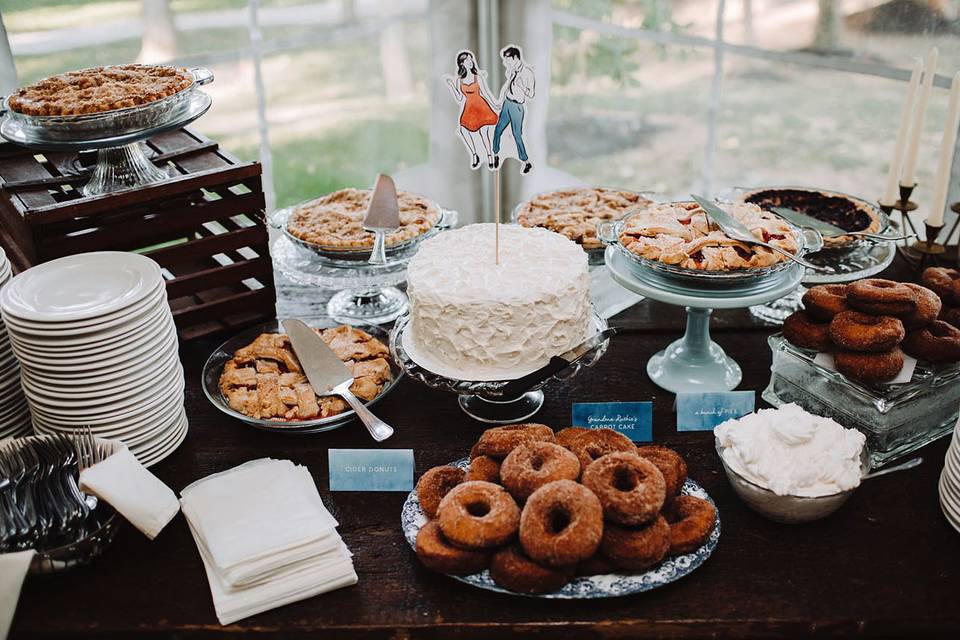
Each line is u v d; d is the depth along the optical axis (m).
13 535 1.17
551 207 1.92
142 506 1.17
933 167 2.14
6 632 1.09
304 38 2.57
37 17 2.13
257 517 1.20
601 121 2.83
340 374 1.48
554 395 1.55
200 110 1.54
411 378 1.47
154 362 1.33
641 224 1.50
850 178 2.34
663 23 2.54
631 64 2.67
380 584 1.17
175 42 2.37
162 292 1.34
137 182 1.57
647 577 1.12
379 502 1.32
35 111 1.41
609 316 1.78
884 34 2.11
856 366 1.33
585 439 1.28
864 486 1.33
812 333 1.40
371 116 2.82
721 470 1.37
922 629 1.12
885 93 2.17
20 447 1.23
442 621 1.11
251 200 1.63
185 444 1.44
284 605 1.14
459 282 1.33
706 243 1.39
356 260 1.69
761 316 1.78
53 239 1.47
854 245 1.66
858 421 1.37
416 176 3.02
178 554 1.23
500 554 1.11
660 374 1.59
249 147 2.62
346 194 1.91
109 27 2.25
